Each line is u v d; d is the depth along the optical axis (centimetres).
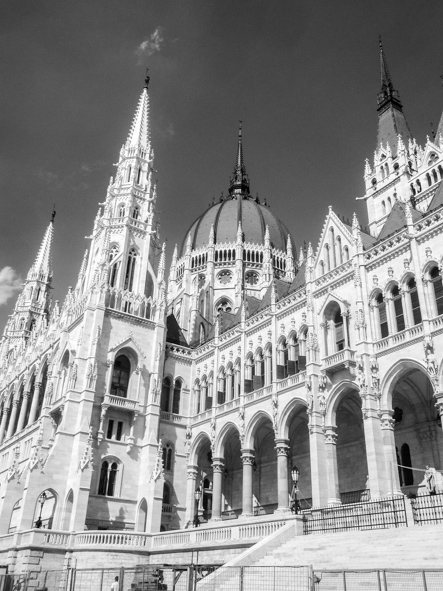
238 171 12006
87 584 3916
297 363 4856
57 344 6675
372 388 3928
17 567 4122
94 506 5119
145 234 7100
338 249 4834
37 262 11181
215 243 9869
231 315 7262
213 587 2394
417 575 2025
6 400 7956
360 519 3222
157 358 6100
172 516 5591
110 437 5566
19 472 5547
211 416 5709
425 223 4009
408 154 7025
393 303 4119
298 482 5094
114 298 6238
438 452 4050
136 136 7812
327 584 2194
